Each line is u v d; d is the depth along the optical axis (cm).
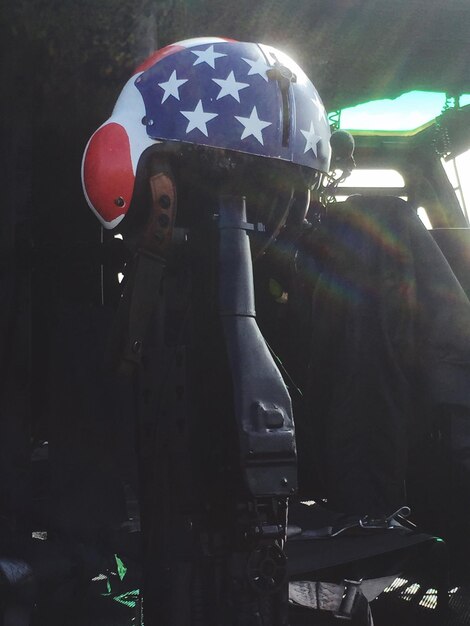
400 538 195
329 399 196
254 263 182
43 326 261
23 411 216
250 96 160
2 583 167
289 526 196
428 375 187
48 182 299
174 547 164
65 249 226
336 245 195
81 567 196
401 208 194
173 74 161
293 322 197
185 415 160
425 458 229
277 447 146
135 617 191
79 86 257
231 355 150
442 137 486
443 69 433
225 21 308
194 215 165
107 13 224
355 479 189
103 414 232
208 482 156
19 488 213
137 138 161
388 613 223
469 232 250
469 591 241
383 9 364
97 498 227
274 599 150
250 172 163
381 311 190
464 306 188
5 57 234
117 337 161
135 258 161
